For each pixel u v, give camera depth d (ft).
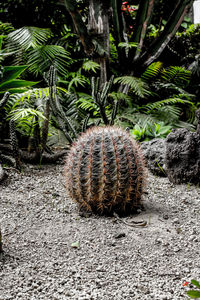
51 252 6.47
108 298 5.11
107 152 7.61
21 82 12.96
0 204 8.57
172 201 9.24
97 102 10.41
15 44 17.35
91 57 17.25
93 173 7.63
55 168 11.89
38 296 5.13
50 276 5.69
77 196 8.13
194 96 19.31
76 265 6.04
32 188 9.82
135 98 19.40
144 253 6.52
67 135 11.62
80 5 19.71
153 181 11.07
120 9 17.04
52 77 11.28
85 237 7.08
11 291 5.24
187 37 22.02
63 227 7.53
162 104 17.90
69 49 19.31
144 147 12.34
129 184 7.77
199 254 6.51
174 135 11.00
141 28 17.33
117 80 16.97
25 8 18.48
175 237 7.16
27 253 6.40
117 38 17.63
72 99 16.71
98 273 5.81
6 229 7.32
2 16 19.24
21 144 13.44
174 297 5.16
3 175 10.11
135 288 5.40
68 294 5.17
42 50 16.60
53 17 19.25
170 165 10.92
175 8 16.76
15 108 13.09
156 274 5.83
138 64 18.24
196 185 10.72
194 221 7.97
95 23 16.72
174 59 22.17
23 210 8.32
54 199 9.12
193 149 10.69
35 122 11.82
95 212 8.23
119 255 6.42
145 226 7.63
